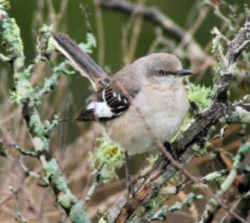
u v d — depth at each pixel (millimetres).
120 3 15141
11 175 10164
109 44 15016
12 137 10125
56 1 14789
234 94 11555
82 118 10312
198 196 7211
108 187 10977
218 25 14773
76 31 14742
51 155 7652
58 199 7605
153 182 7918
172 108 9195
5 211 9898
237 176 6691
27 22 14773
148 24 15852
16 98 7562
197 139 7887
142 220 7934
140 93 9602
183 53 12023
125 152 9703
